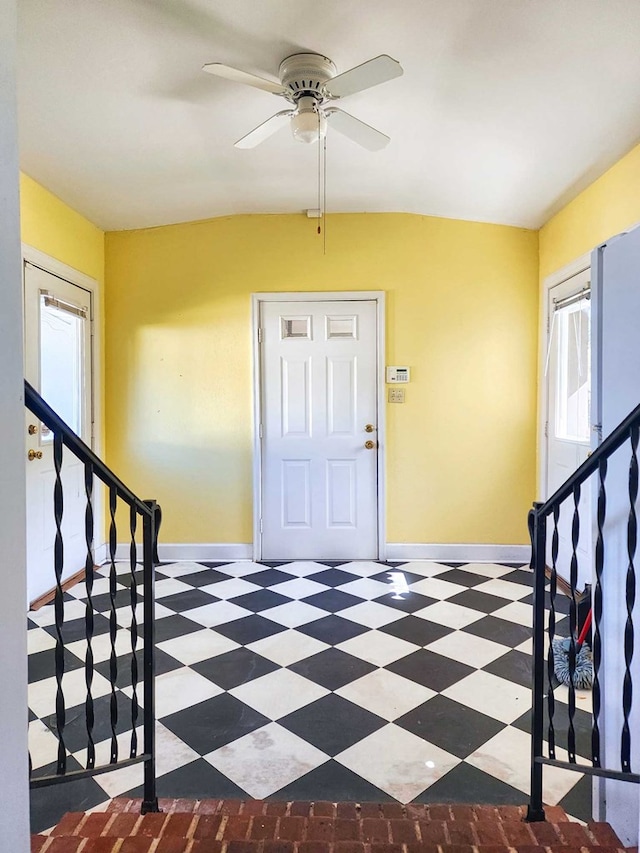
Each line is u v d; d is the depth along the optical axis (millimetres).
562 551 3611
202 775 1797
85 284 3838
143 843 1323
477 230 4035
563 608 3180
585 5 1913
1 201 786
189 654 2627
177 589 3516
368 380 4090
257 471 4105
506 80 2375
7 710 787
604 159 2934
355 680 2385
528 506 4090
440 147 3014
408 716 2123
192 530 4156
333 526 4141
